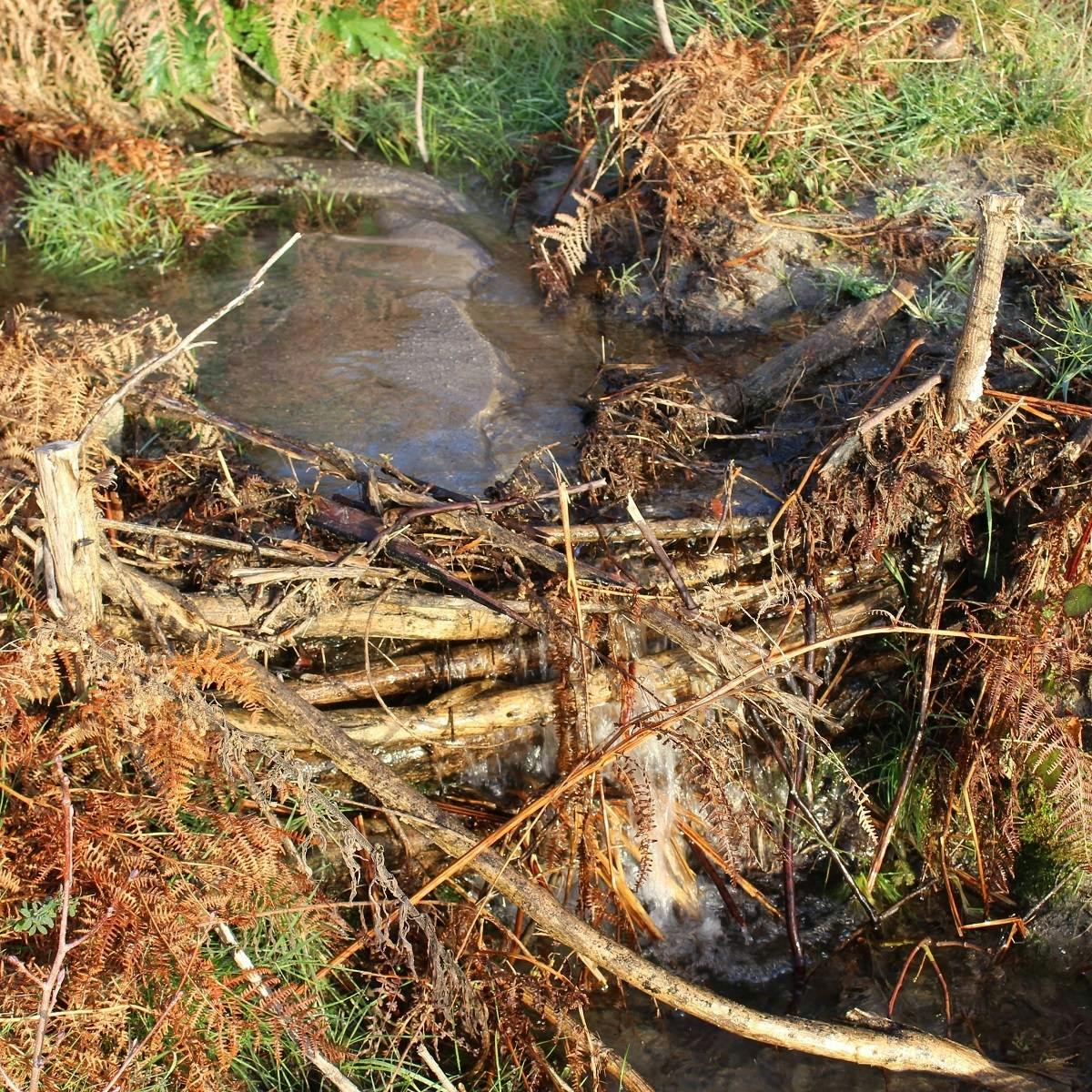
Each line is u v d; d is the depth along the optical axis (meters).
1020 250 2.96
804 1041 2.03
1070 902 2.34
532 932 2.25
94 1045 1.82
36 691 1.99
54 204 3.48
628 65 3.61
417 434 2.72
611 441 2.53
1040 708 2.26
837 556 2.40
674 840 2.35
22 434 2.25
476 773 2.31
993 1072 2.09
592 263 3.37
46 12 3.74
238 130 3.97
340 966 2.04
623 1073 2.03
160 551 2.27
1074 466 2.39
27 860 1.92
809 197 3.24
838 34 3.35
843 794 2.44
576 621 2.10
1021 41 3.49
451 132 3.92
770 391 2.74
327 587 2.20
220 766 2.02
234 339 3.07
